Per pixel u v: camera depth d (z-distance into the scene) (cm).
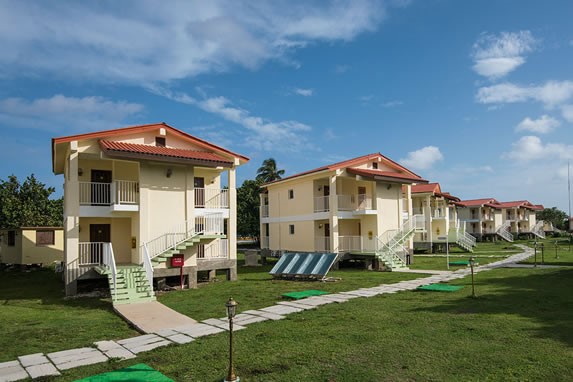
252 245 5703
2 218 3441
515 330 848
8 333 967
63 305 1365
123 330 988
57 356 780
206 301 1343
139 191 1678
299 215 2875
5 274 2583
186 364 704
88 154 1644
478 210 6241
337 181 2722
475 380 596
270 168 5581
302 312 1105
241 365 686
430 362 672
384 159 2734
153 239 1694
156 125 1794
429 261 2806
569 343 749
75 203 1598
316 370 654
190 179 1808
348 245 2578
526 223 7381
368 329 893
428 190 3634
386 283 1659
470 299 1220
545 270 1994
